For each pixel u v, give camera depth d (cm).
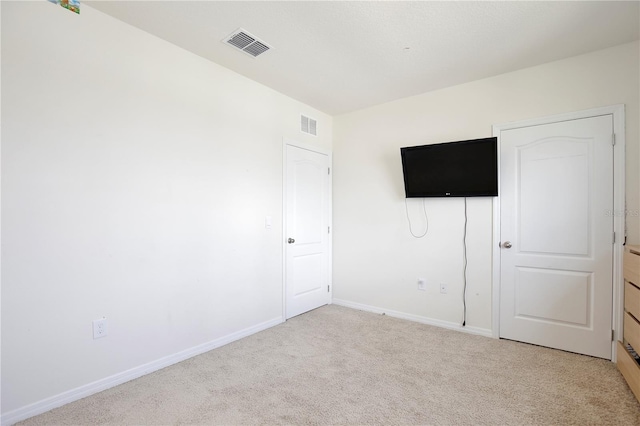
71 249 182
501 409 174
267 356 241
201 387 197
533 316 262
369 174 361
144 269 214
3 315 160
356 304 370
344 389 195
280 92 319
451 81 292
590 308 240
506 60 251
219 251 262
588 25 203
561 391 191
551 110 254
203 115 250
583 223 242
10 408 162
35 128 169
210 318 255
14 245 163
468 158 277
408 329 300
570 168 247
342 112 379
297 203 342
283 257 322
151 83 218
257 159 295
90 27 189
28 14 167
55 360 176
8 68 161
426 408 175
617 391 191
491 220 282
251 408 175
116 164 200
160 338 223
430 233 316
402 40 223
